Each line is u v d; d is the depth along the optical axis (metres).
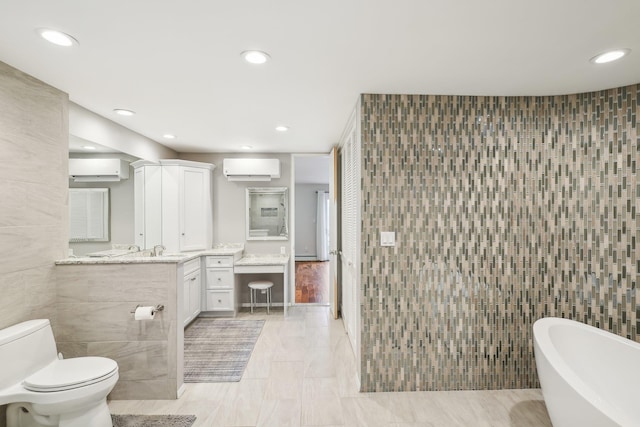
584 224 2.37
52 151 2.25
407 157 2.44
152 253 3.48
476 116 2.45
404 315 2.46
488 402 2.32
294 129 3.40
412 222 2.45
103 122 2.92
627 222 2.26
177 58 1.86
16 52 1.77
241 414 2.19
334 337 3.55
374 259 2.44
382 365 2.46
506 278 2.46
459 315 2.47
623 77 2.11
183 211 4.08
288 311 4.50
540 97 2.45
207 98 2.48
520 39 1.65
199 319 4.17
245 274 4.73
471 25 1.53
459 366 2.48
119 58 1.85
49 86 2.21
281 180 4.67
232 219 4.65
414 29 1.57
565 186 2.42
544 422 2.09
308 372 2.77
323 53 1.81
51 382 1.76
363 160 2.43
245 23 1.51
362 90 2.35
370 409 2.24
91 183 2.75
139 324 2.38
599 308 2.34
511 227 2.45
